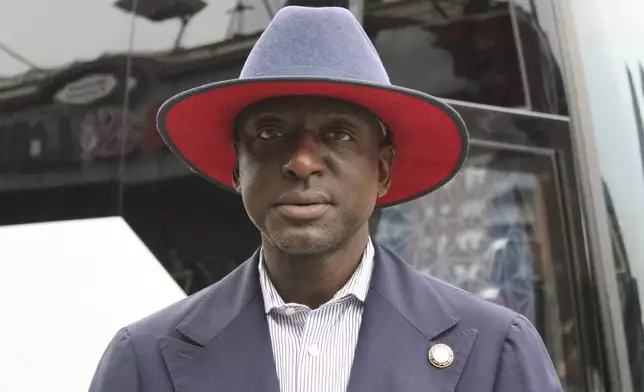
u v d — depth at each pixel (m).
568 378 2.25
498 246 2.32
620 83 2.50
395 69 2.44
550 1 2.55
